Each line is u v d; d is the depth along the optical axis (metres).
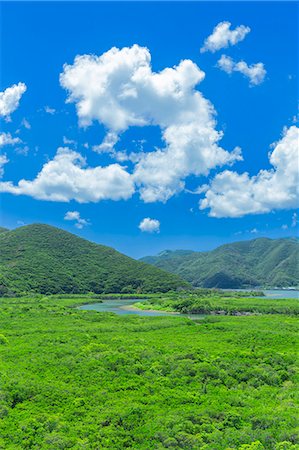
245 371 67.06
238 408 51.62
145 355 73.94
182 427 45.34
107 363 68.50
